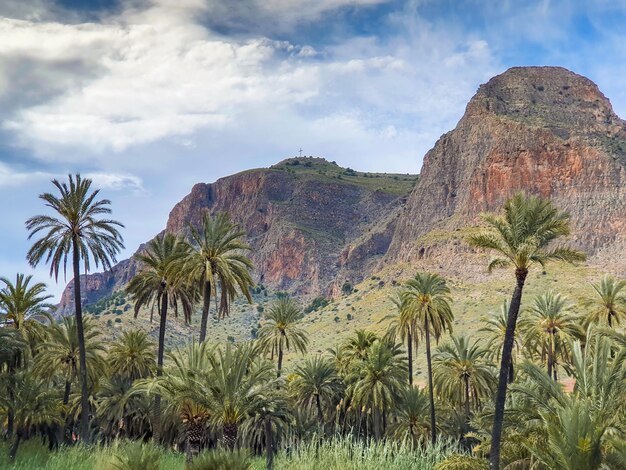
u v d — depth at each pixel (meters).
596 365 33.38
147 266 58.06
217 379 38.62
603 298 58.16
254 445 54.41
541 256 32.62
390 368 60.31
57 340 57.00
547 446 31.77
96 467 33.84
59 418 56.19
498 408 32.56
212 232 51.69
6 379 48.31
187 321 58.06
